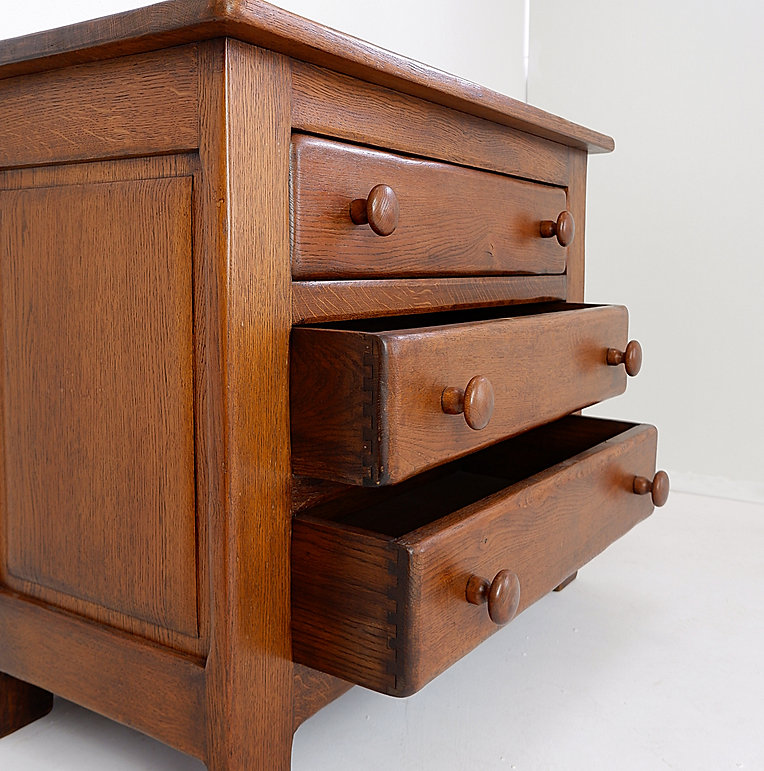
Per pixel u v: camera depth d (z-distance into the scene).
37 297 0.82
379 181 0.83
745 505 1.94
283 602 0.75
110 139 0.74
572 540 0.97
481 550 0.78
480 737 0.95
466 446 0.80
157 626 0.76
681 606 1.33
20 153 0.82
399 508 1.13
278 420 0.73
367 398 0.69
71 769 0.88
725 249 1.97
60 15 1.12
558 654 1.16
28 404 0.85
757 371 1.96
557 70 2.16
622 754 0.92
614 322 1.15
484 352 0.82
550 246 1.24
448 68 1.93
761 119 1.90
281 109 0.70
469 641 0.77
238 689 0.71
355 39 0.72
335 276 0.79
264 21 0.63
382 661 0.71
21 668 0.89
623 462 1.10
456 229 0.98
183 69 0.67
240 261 0.67
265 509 0.72
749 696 1.05
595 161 2.11
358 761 0.90
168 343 0.72
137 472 0.76
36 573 0.87
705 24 1.94
